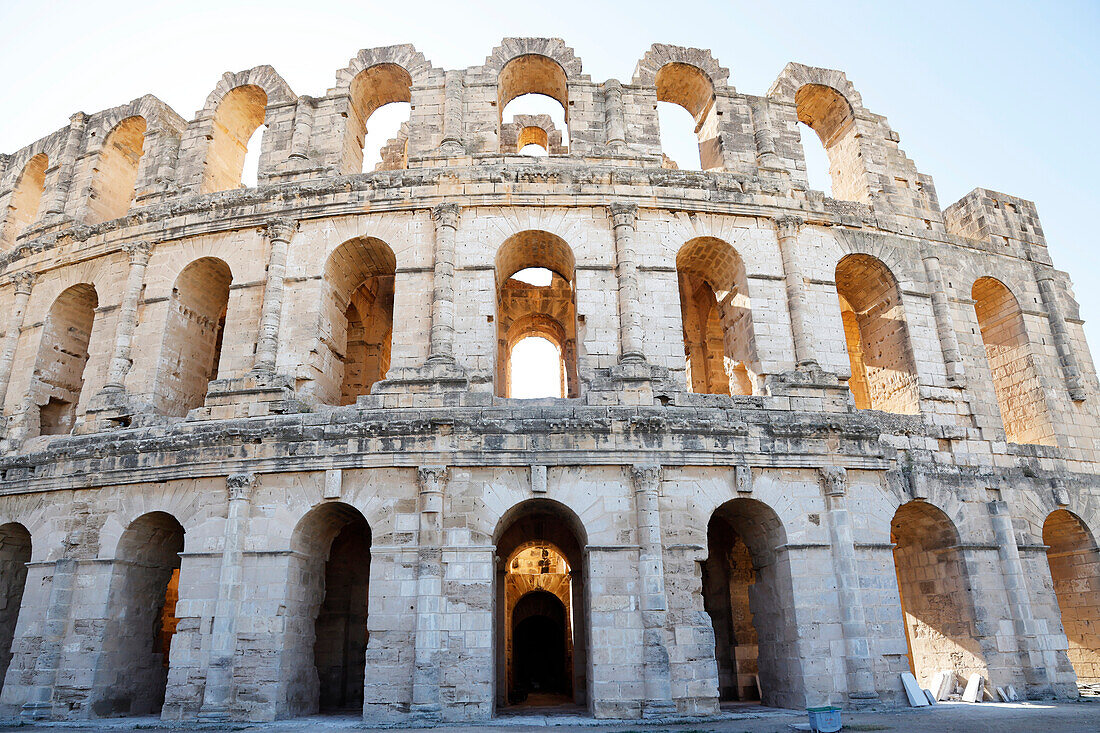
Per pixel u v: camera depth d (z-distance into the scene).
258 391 30.31
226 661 26.03
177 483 29.05
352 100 37.78
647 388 29.84
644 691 25.44
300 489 28.02
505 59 36.66
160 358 32.97
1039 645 30.42
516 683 49.56
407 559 26.81
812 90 39.62
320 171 35.34
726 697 34.72
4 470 31.72
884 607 28.34
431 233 32.59
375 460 27.78
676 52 38.09
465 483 27.61
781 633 28.59
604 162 34.59
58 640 28.28
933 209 38.16
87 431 31.94
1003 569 31.20
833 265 34.53
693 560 27.28
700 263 35.84
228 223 34.06
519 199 32.84
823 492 29.14
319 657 35.00
